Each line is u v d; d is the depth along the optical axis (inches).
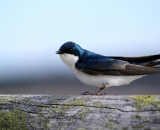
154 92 574.9
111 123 216.7
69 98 241.0
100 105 226.1
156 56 346.9
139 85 630.5
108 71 331.0
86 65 339.9
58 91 641.6
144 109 212.5
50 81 733.9
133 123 211.2
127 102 220.8
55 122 232.5
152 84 628.1
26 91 671.8
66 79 738.8
